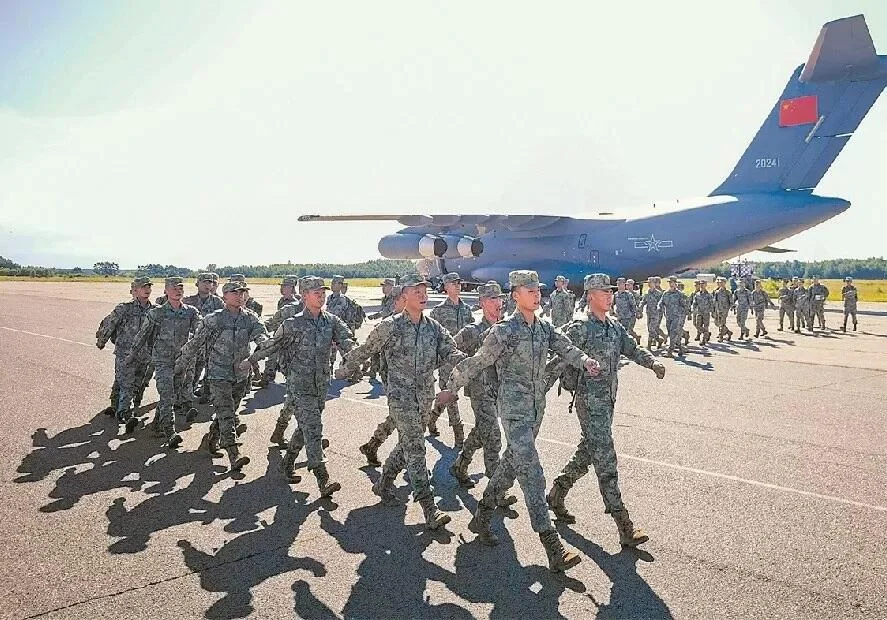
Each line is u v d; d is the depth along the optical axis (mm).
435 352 5266
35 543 4668
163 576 4160
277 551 4574
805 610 3725
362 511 5406
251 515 5285
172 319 7562
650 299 16969
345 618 3656
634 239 24391
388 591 3984
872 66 19875
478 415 6008
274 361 11055
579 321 5004
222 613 3689
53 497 5684
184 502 5582
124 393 8148
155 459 6906
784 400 10016
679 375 12680
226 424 6430
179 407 8438
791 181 22297
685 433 7883
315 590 3990
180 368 6527
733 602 3822
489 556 4516
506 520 5250
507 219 25516
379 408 9469
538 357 4582
